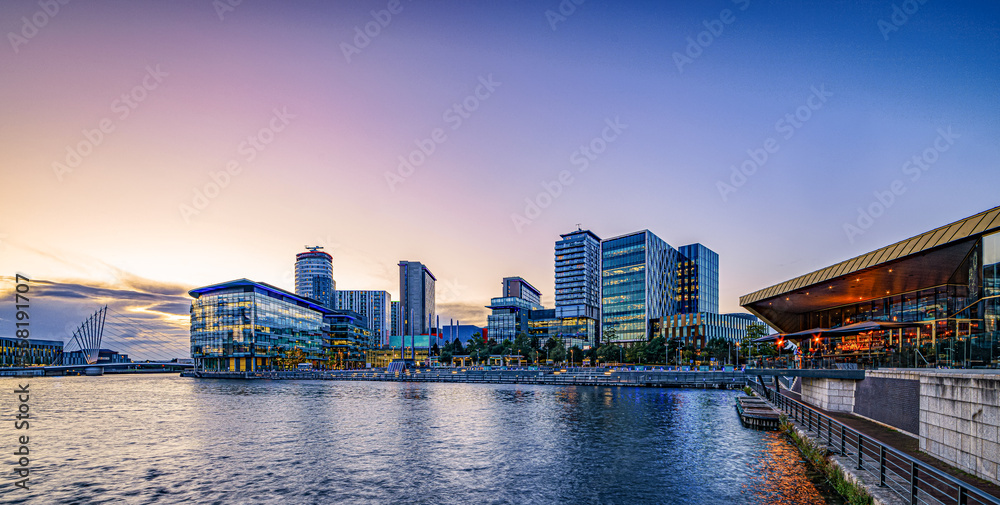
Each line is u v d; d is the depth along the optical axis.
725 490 29.34
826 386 48.28
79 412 75.75
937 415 25.12
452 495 30.55
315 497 30.52
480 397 93.19
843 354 45.72
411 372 162.25
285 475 35.53
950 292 42.00
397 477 34.69
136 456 42.22
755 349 137.88
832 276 49.75
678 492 29.70
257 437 50.78
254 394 109.19
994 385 20.50
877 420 37.88
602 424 55.56
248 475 35.62
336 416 66.94
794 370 48.28
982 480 21.09
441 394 101.88
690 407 71.00
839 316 64.75
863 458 25.95
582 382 124.88
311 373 178.75
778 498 26.81
